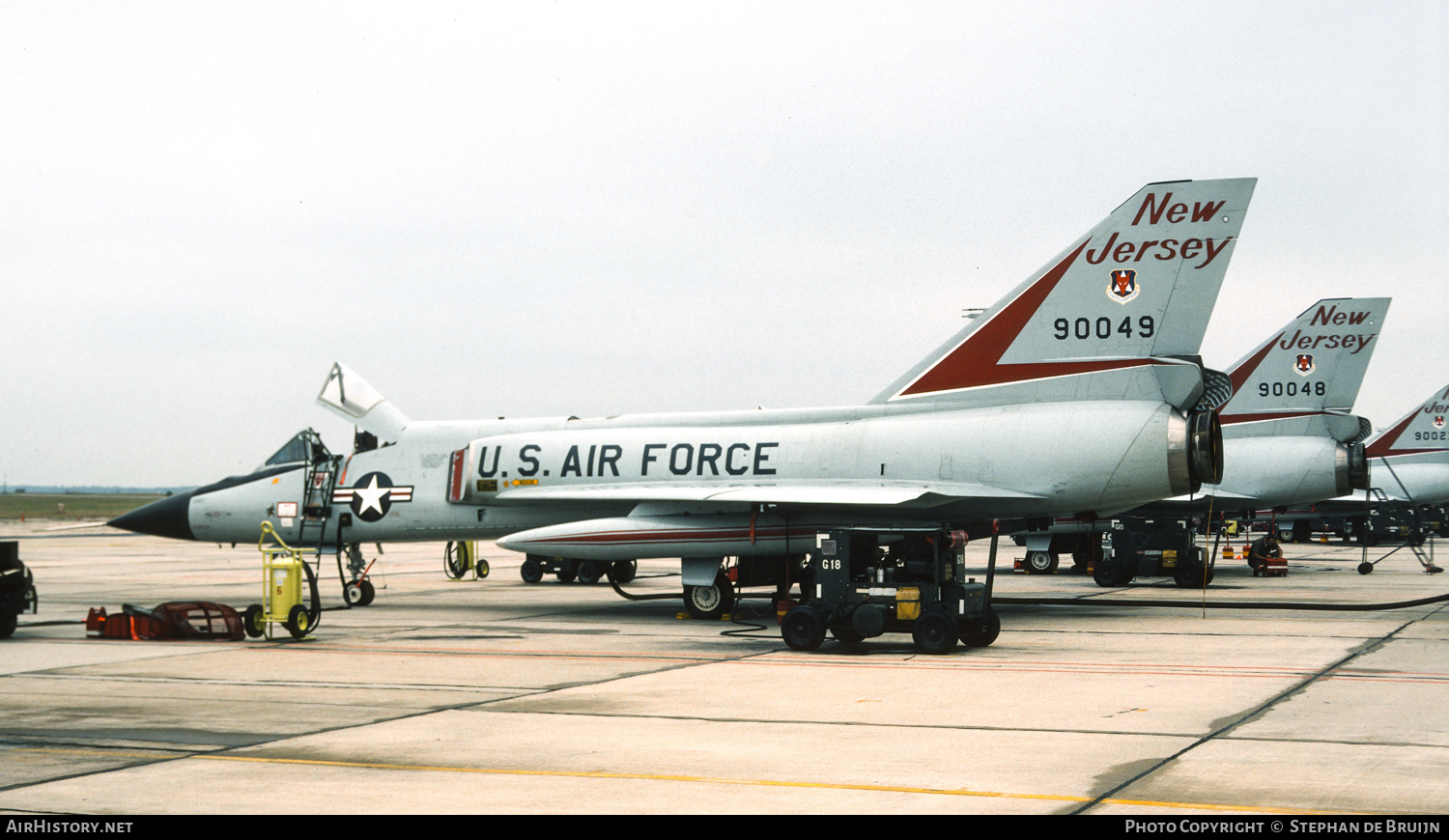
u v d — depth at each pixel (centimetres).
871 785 752
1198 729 933
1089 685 1167
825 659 1381
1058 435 1722
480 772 791
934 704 1059
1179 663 1320
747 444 1888
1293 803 699
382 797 726
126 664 1364
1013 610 1991
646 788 746
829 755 842
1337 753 838
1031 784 752
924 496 1714
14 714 1027
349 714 1016
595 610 2102
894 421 1831
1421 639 1535
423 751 862
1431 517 5016
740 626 1806
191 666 1343
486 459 2059
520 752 856
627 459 1958
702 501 1797
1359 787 737
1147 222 1731
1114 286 1745
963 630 1459
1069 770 793
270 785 756
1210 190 1702
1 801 716
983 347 1814
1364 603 2058
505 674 1273
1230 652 1416
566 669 1309
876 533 1446
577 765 814
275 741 902
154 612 1631
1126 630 1670
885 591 1431
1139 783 752
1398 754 834
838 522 1828
